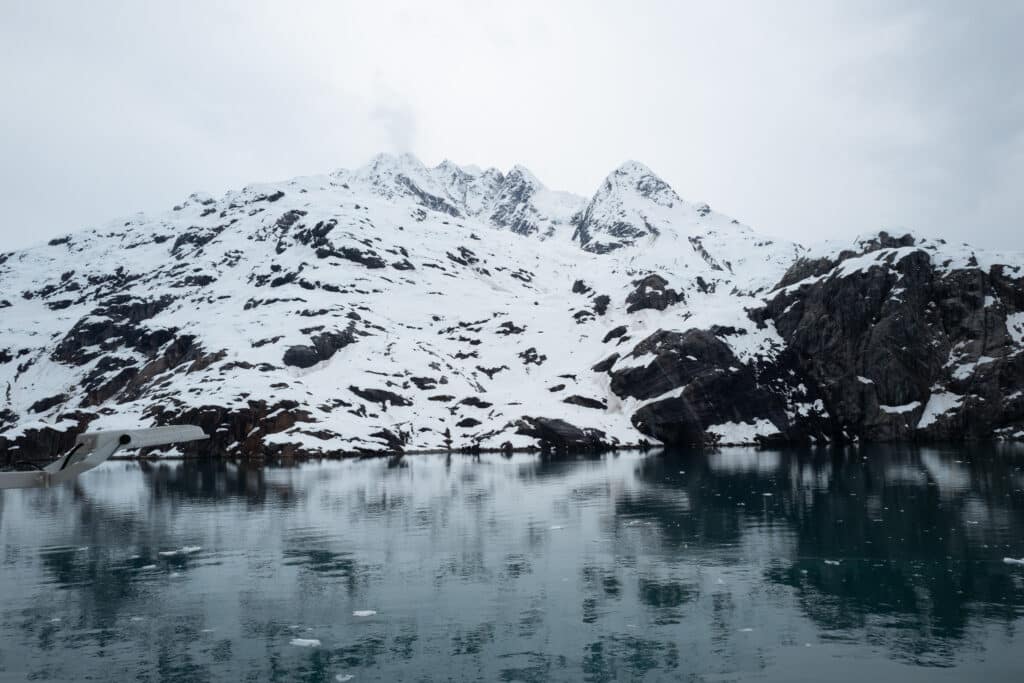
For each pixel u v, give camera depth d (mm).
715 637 22094
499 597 26750
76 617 25250
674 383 111062
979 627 22344
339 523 42656
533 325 145625
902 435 103375
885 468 66625
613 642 21859
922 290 109000
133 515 47938
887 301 108125
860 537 35625
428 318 150375
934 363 106000
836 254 121375
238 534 39906
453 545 35844
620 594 26891
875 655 20234
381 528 40750
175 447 102375
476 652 21250
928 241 116562
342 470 76688
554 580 28969
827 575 28812
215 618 24875
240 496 56156
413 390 116938
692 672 19391
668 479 62406
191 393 110312
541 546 35281
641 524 40656
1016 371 101250
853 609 24438
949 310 107125
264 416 103562
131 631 23656
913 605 24672
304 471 76375
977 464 68125
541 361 133125
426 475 69375
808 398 111062
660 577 29141
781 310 119188
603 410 114375
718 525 39906
